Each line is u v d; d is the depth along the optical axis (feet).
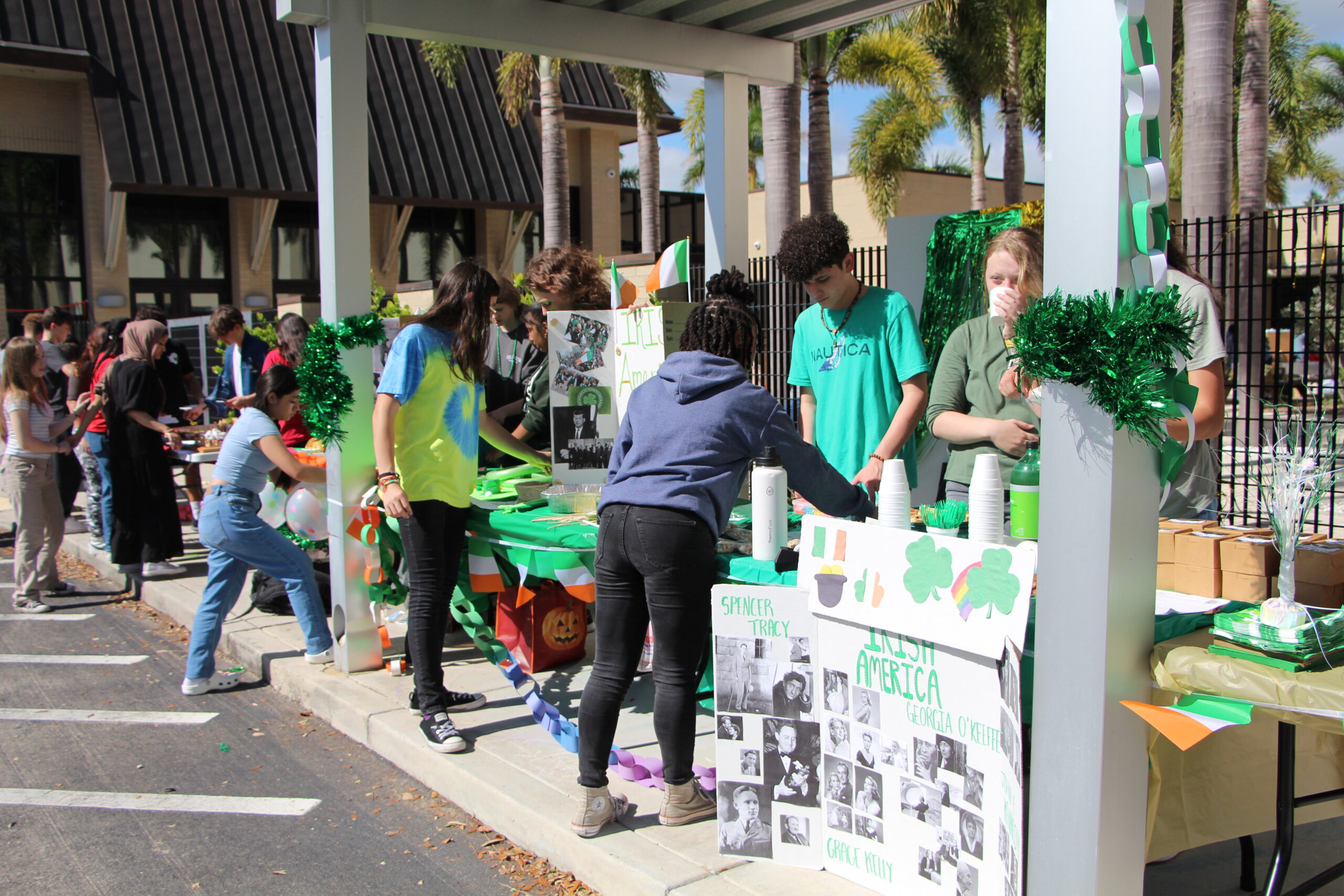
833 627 8.34
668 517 8.77
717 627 8.75
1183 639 7.22
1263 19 53.36
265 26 62.34
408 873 9.80
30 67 56.13
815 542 8.40
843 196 91.04
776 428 9.27
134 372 21.15
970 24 63.31
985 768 7.23
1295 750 7.45
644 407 9.43
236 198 59.82
